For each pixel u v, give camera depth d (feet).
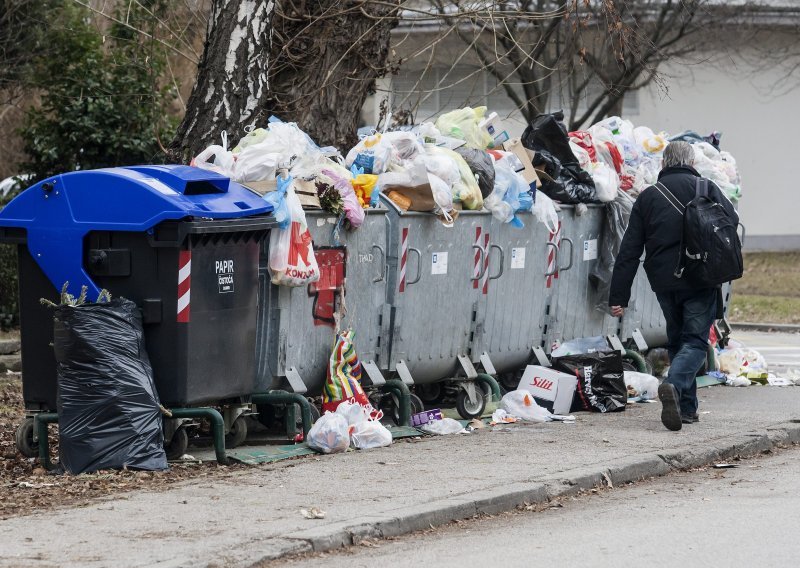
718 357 123.24
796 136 282.36
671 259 92.07
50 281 78.13
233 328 78.79
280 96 110.52
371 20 111.65
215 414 76.95
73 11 161.99
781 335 182.80
